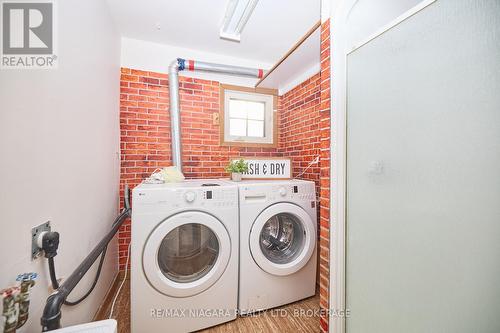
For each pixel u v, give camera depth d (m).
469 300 0.62
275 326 1.39
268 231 1.74
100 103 1.41
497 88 0.56
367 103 0.96
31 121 0.72
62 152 0.91
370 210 0.96
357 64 1.01
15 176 0.64
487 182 0.58
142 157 2.09
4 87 0.61
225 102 2.46
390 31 0.85
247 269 1.47
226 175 2.42
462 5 0.63
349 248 1.08
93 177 1.27
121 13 1.72
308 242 1.63
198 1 1.61
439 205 0.70
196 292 1.30
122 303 1.59
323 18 1.21
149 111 2.12
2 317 0.55
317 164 2.02
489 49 0.58
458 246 0.65
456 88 0.65
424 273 0.74
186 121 2.27
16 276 0.63
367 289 0.97
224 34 1.98
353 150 1.04
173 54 2.22
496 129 0.56
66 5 0.95
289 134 2.50
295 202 1.62
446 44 0.67
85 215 1.15
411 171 0.78
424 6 0.73
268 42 2.17
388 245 0.87
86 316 1.20
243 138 2.52
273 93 2.63
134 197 1.22
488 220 0.58
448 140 0.67
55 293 0.72
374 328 0.94
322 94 1.21
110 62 1.67
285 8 1.68
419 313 0.76
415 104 0.76
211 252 1.43
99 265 1.27
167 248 1.35
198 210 1.34
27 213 0.69
